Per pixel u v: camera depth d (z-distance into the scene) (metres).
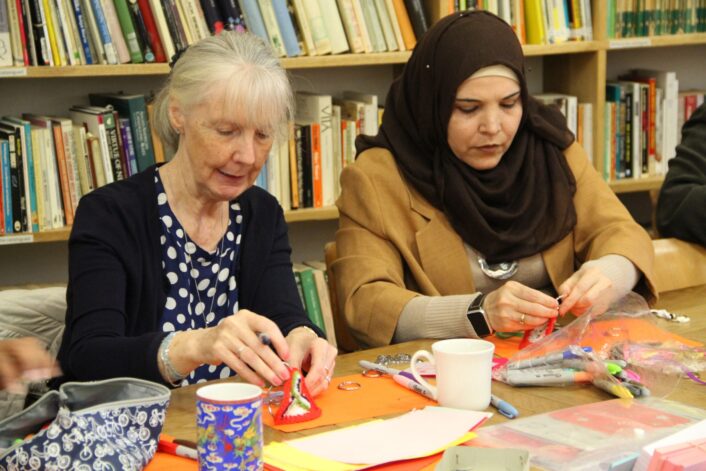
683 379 1.53
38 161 2.62
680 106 3.62
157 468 1.18
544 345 1.60
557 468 1.16
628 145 3.52
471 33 2.04
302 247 3.41
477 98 2.03
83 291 1.61
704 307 2.00
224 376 1.82
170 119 1.73
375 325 1.90
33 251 2.99
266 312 1.82
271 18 2.83
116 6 2.66
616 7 3.42
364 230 2.08
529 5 3.27
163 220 1.75
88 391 1.21
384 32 3.01
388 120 2.21
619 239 2.08
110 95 2.88
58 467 1.08
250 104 1.62
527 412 1.39
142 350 1.46
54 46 2.60
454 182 2.09
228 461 1.12
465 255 2.12
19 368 1.32
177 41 2.72
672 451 1.09
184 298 1.77
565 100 3.38
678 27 3.53
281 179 2.95
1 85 2.89
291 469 1.16
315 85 3.32
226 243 1.83
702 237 2.33
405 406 1.42
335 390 1.50
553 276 2.15
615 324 1.79
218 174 1.68
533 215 2.16
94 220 1.67
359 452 1.20
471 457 1.11
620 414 1.36
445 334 1.82
